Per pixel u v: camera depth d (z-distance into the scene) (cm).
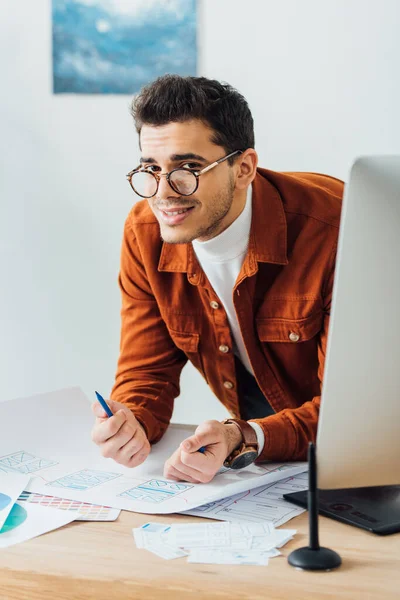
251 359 168
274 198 160
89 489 124
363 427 94
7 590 96
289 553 98
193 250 163
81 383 332
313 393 174
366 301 90
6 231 331
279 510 114
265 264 160
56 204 325
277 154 302
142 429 141
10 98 324
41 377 336
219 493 117
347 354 92
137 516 113
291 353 166
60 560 98
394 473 97
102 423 137
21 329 336
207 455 127
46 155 323
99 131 317
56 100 319
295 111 298
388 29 286
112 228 321
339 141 296
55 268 329
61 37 314
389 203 88
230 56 301
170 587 90
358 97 292
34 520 111
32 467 135
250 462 133
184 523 110
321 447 95
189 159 140
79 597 93
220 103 143
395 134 291
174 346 175
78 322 329
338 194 176
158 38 305
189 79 144
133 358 173
